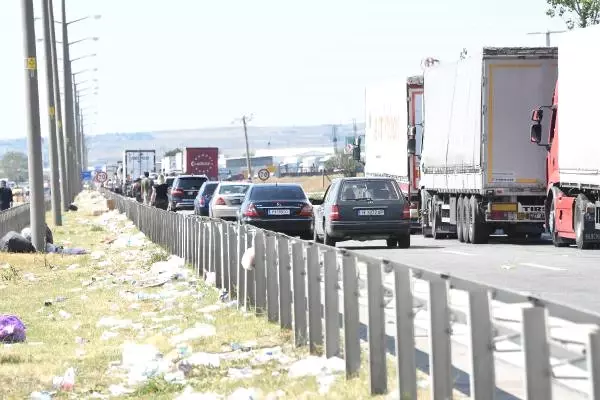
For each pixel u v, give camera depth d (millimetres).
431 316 19469
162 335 38312
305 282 32750
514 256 67375
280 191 91562
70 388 29312
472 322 17406
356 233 79312
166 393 28062
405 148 104688
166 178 195375
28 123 87438
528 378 15281
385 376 23875
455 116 90125
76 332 41719
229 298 47594
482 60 83375
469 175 86500
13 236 87312
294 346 32750
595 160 68125
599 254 68000
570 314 14609
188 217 69250
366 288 24469
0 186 149625
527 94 83312
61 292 59281
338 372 27469
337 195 79875
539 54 83062
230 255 48250
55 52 162750
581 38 70375
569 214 74625
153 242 99500
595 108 67875
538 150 83312
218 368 30578
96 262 79625
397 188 80375
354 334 26375
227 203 116188
